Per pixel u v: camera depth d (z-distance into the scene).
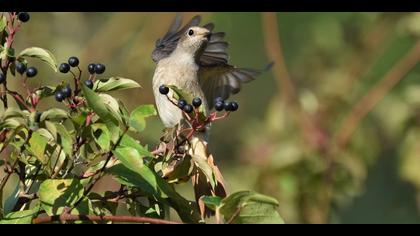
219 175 7.05
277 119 14.13
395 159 15.50
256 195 5.84
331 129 14.11
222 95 10.27
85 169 6.77
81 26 15.69
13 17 6.43
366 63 15.41
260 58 16.06
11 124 5.74
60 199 6.13
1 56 6.30
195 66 9.52
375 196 15.77
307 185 13.69
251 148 14.15
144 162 6.63
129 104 14.39
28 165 6.68
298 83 15.59
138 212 6.71
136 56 14.86
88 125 5.95
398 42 15.47
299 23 15.84
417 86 14.77
